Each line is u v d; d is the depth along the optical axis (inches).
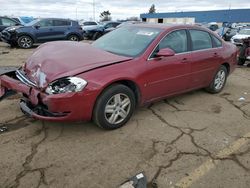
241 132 163.5
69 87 132.6
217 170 124.2
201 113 189.5
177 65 181.3
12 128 153.8
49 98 131.6
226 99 223.1
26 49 540.7
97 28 877.2
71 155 130.7
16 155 128.5
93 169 121.0
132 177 116.8
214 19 2047.2
